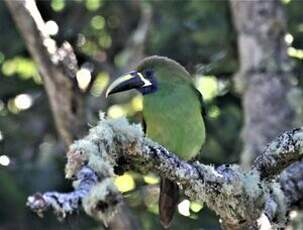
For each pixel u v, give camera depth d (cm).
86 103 1229
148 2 1412
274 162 744
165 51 1430
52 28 1251
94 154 579
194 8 1380
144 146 652
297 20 1359
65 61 1162
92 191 521
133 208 1219
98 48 1573
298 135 735
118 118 641
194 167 702
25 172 1327
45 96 1484
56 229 1252
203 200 720
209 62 1419
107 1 1552
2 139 1385
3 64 1511
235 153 1297
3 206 1266
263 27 1208
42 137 1456
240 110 1383
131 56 1483
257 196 736
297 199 815
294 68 1291
